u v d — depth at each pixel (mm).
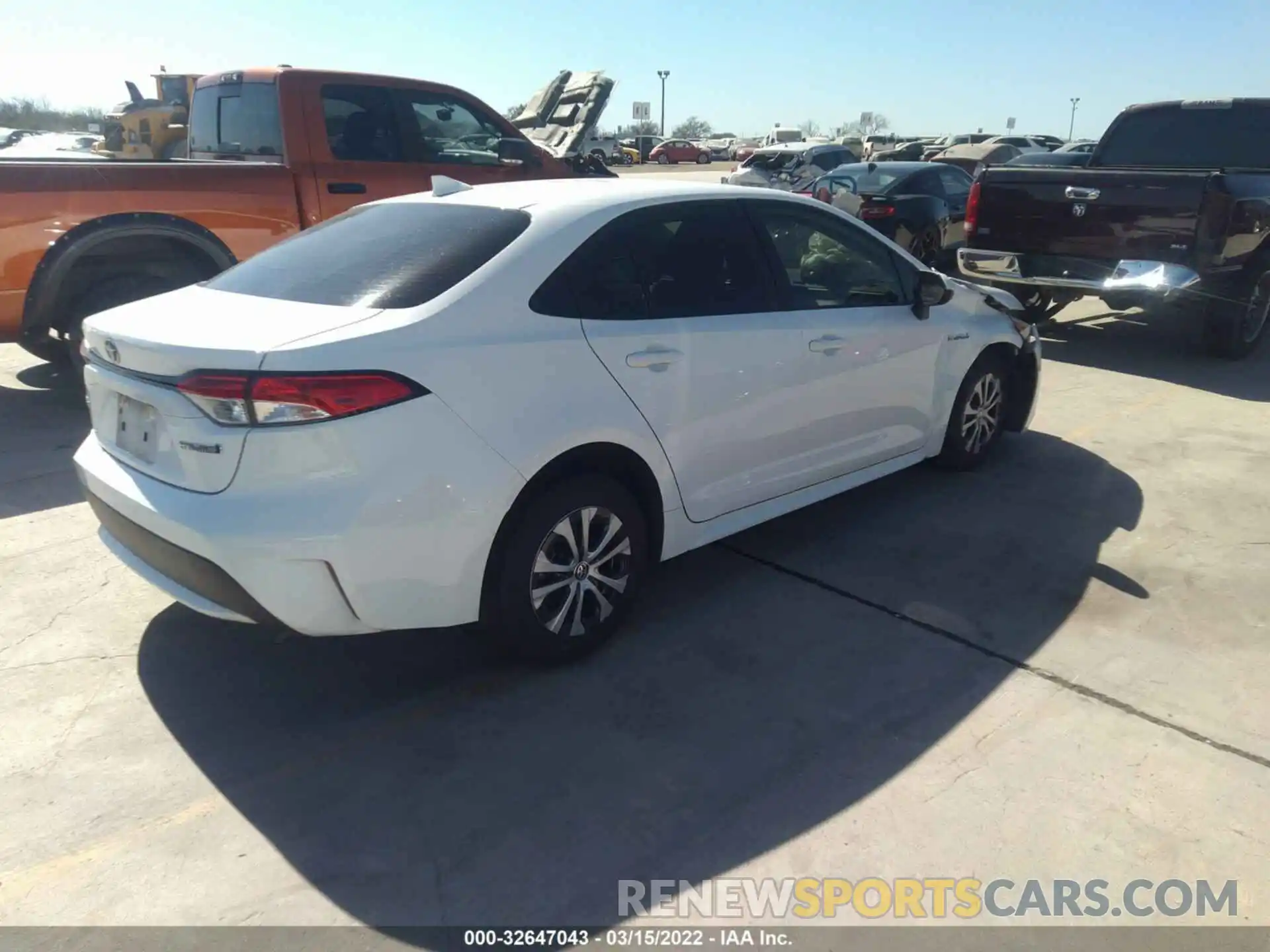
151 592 4027
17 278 5691
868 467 4664
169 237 6098
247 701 3283
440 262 3219
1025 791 2844
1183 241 7016
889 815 2746
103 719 3160
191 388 2787
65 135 18500
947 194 12930
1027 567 4309
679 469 3664
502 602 3227
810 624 3811
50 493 5043
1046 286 7762
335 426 2744
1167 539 4590
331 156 6855
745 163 23406
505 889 2480
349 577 2822
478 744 3057
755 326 3869
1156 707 3256
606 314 3402
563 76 10648
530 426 3115
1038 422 6438
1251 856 2600
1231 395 7090
